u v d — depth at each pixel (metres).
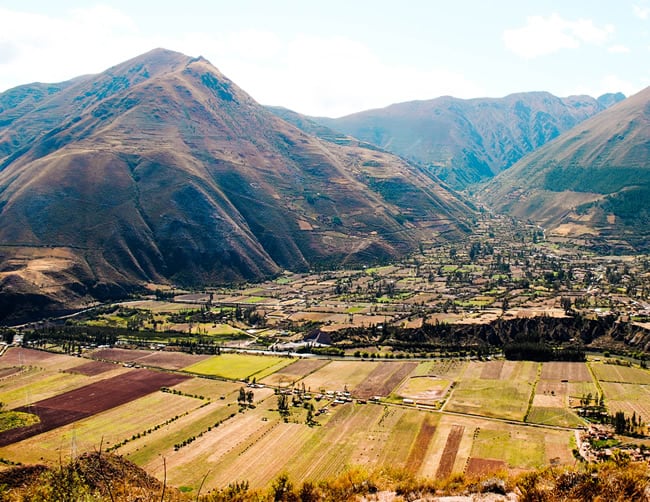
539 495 58.84
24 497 69.69
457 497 63.50
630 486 56.69
